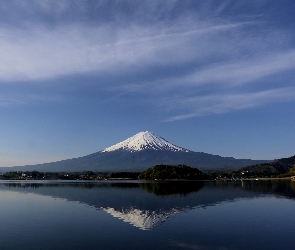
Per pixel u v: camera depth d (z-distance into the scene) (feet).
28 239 113.80
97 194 272.51
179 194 271.28
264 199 228.84
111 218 149.79
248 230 125.49
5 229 128.26
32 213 165.27
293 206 189.26
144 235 118.21
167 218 149.48
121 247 104.37
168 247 104.37
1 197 247.70
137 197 244.42
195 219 147.13
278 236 117.60
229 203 203.51
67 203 205.77
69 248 103.55
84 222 140.56
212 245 106.73
